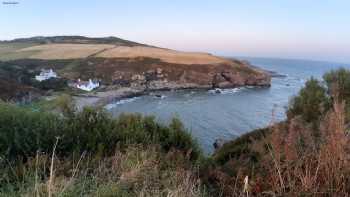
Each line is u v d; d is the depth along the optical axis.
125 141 6.38
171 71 122.31
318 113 12.29
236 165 5.42
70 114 7.09
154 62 130.50
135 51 157.50
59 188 3.72
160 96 88.12
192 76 118.19
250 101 76.12
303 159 3.83
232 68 128.12
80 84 100.25
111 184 4.03
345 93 12.60
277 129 4.17
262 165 4.41
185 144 7.08
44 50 165.88
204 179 5.06
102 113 7.33
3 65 112.75
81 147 5.82
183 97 86.19
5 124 5.84
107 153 5.82
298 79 153.00
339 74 14.55
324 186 3.42
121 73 120.94
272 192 3.44
